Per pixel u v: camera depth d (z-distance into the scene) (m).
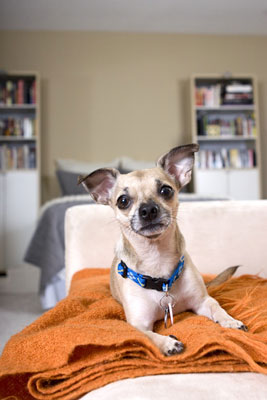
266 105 6.25
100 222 1.94
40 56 5.92
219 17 5.66
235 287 1.51
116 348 0.93
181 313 1.32
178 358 0.86
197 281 1.29
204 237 1.81
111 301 1.39
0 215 5.26
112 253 1.93
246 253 1.81
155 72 6.12
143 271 1.24
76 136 5.90
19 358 0.96
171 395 0.74
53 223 3.03
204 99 5.85
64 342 0.94
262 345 0.85
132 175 1.33
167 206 1.25
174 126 6.09
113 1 5.13
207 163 5.79
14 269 3.95
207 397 0.73
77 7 5.27
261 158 6.20
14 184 5.32
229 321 1.08
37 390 0.91
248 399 0.73
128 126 6.01
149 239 1.21
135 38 6.13
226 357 0.87
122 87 6.05
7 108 5.55
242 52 6.28
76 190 4.53
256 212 1.83
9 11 5.32
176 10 5.41
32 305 3.15
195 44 6.22
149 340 0.92
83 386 0.87
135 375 0.85
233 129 5.85
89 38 6.04
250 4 5.30
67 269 1.94
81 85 5.97
